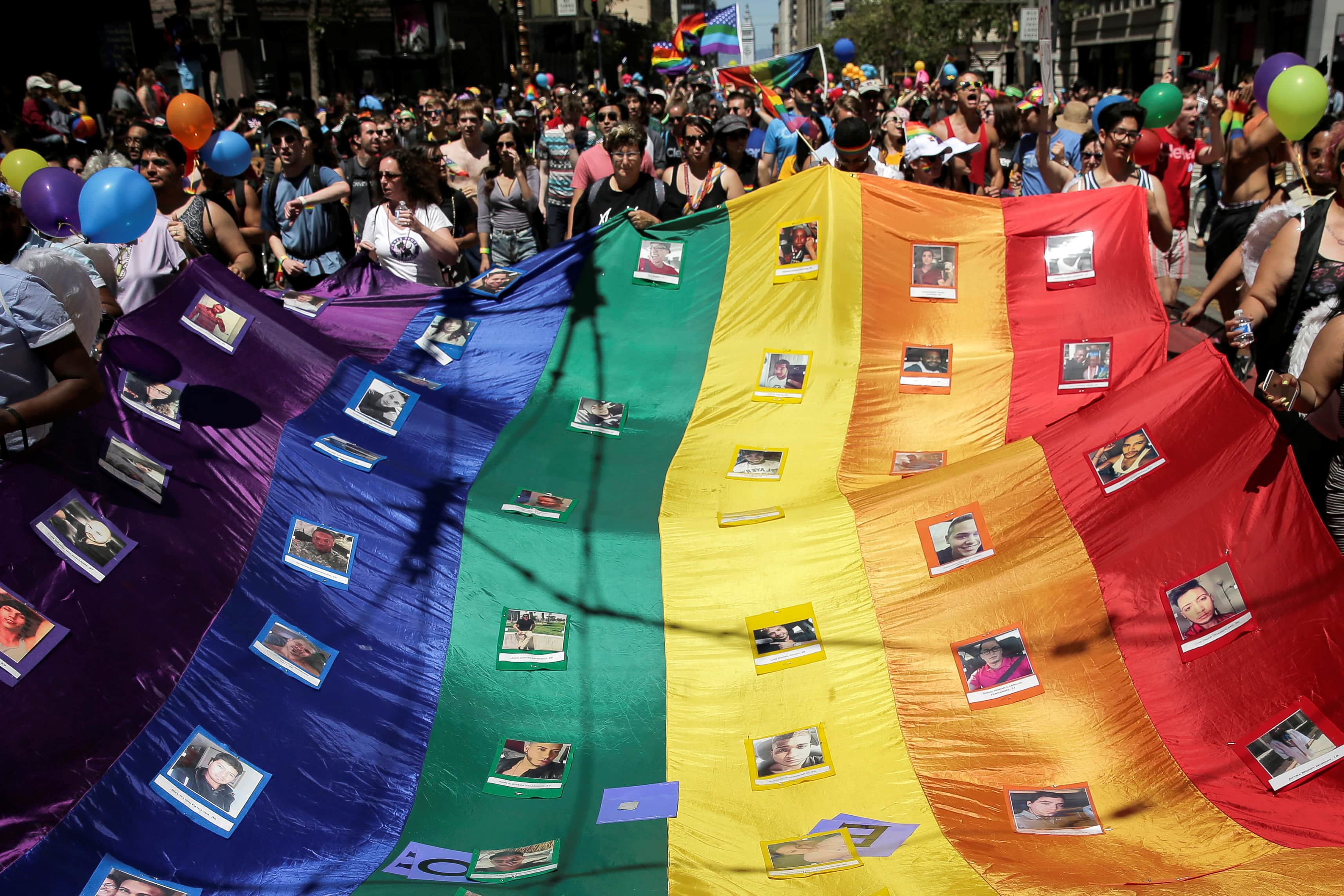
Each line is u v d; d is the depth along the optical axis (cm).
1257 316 453
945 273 540
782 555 429
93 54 2156
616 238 573
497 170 869
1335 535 419
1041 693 391
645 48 5262
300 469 435
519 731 391
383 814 358
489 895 314
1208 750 366
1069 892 304
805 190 557
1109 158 606
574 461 497
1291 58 562
